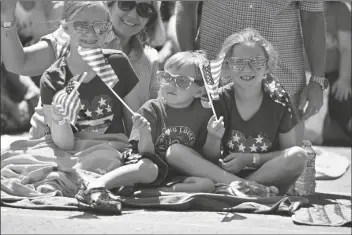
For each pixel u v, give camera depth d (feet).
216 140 32.07
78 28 31.94
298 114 36.45
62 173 31.55
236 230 25.31
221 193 31.19
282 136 33.37
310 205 30.96
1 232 24.56
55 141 32.53
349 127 57.72
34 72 34.37
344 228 26.78
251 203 29.55
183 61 32.24
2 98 58.13
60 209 28.84
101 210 28.25
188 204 29.48
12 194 30.76
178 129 32.58
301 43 36.63
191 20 37.19
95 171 31.71
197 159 31.86
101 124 33.06
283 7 35.73
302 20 36.73
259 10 35.63
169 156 32.07
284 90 33.27
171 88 32.27
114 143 32.76
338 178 42.22
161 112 32.65
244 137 32.96
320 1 35.78
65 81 32.50
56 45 34.24
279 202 29.27
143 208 29.68
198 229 25.43
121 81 33.22
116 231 24.84
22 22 50.78
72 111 30.40
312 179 34.32
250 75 32.19
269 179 32.37
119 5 35.53
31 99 58.18
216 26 36.32
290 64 36.24
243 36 32.63
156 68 36.91
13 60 33.53
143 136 31.09
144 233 24.61
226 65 33.22
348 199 33.30
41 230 24.89
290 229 26.18
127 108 31.89
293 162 31.96
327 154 47.80
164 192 30.71
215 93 31.73
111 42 36.32
